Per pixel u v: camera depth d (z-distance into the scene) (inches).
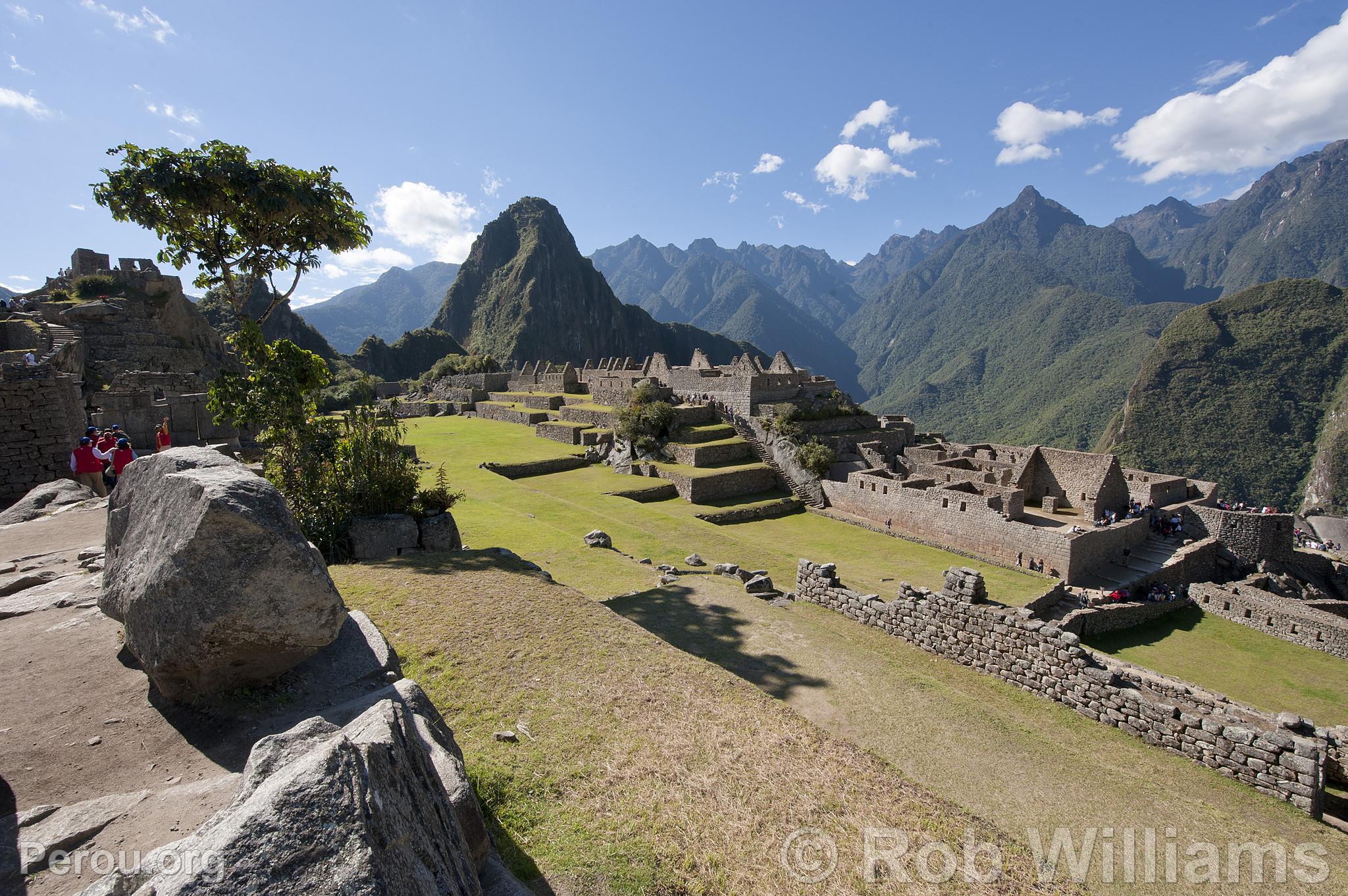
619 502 1175.0
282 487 506.9
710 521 1336.1
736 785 252.4
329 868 91.9
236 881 88.3
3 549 391.9
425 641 348.2
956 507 1177.4
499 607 399.5
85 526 449.1
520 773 244.7
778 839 225.6
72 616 276.8
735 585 629.9
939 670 486.9
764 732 292.4
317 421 561.3
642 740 275.4
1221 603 842.2
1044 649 448.8
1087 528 1106.7
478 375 2960.1
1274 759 340.2
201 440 1011.9
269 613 197.9
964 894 212.4
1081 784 331.3
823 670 439.5
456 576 452.4
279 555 199.5
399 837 107.0
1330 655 719.7
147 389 995.9
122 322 1780.3
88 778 173.0
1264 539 1066.7
